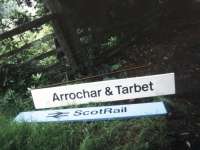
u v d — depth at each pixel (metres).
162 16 5.57
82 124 3.16
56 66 4.61
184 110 3.38
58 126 3.11
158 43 5.18
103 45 4.98
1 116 3.38
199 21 5.59
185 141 3.02
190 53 4.72
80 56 4.54
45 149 2.91
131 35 5.22
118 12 5.12
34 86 4.29
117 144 2.97
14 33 4.15
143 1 5.35
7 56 4.43
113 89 3.07
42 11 5.02
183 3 5.73
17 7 5.16
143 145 2.87
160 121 3.14
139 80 2.99
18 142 2.92
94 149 2.90
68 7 4.68
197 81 3.93
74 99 3.21
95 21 4.93
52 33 4.62
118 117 3.12
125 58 4.87
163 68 4.40
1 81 4.26
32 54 4.82
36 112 3.31
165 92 3.01
